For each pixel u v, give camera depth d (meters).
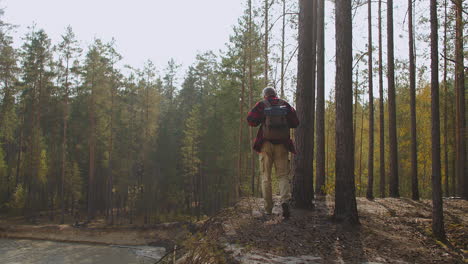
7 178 45.81
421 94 27.52
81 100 43.19
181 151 48.97
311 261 4.31
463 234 6.72
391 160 14.85
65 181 44.25
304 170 7.52
